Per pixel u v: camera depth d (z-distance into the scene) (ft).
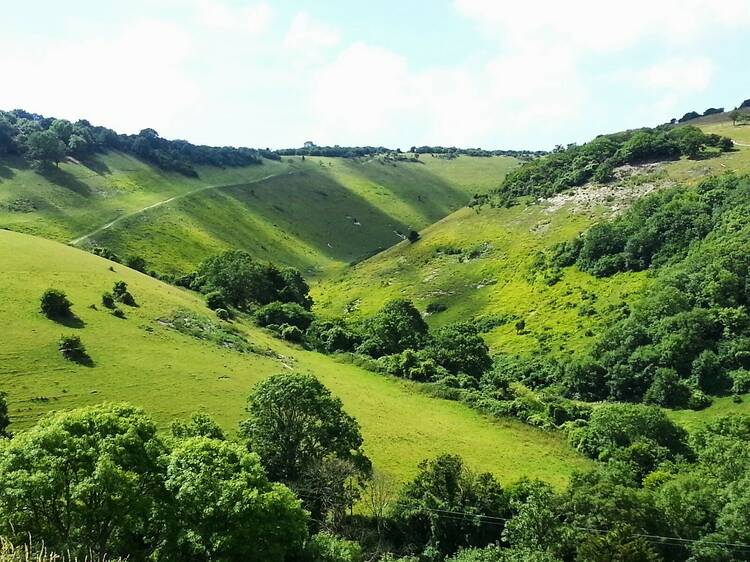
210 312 305.73
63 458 79.15
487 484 146.72
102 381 181.57
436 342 335.67
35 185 544.21
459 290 474.08
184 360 218.59
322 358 299.99
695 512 139.74
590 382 301.22
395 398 249.55
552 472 192.03
